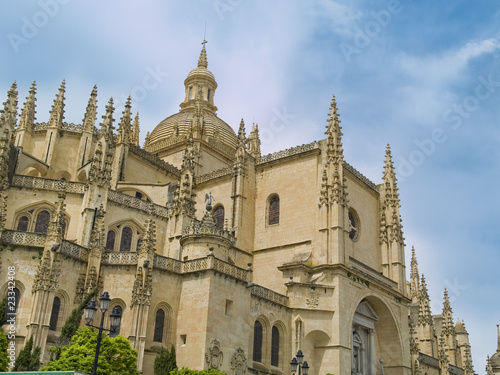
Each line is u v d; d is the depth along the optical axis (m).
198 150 82.88
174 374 40.41
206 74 102.88
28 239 44.31
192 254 51.75
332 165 63.22
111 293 45.81
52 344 41.56
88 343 35.75
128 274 46.41
